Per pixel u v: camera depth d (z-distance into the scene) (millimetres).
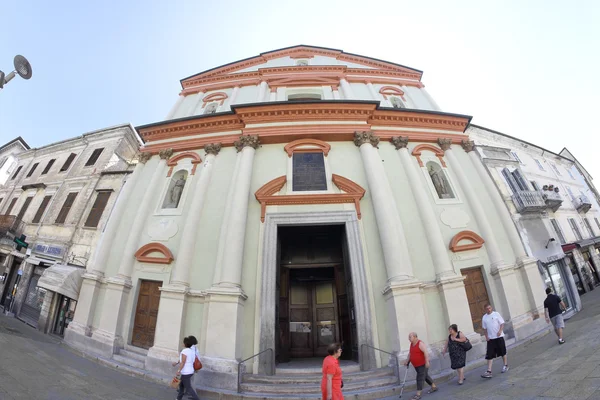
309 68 17219
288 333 11586
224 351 8297
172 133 13773
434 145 13516
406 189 11812
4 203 18719
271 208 10992
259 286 9727
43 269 14391
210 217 11031
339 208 11070
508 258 11047
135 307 10172
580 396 4410
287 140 12812
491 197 12312
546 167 20953
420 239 10695
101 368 8320
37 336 11031
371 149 12250
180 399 6117
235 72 18766
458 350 6770
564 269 13109
